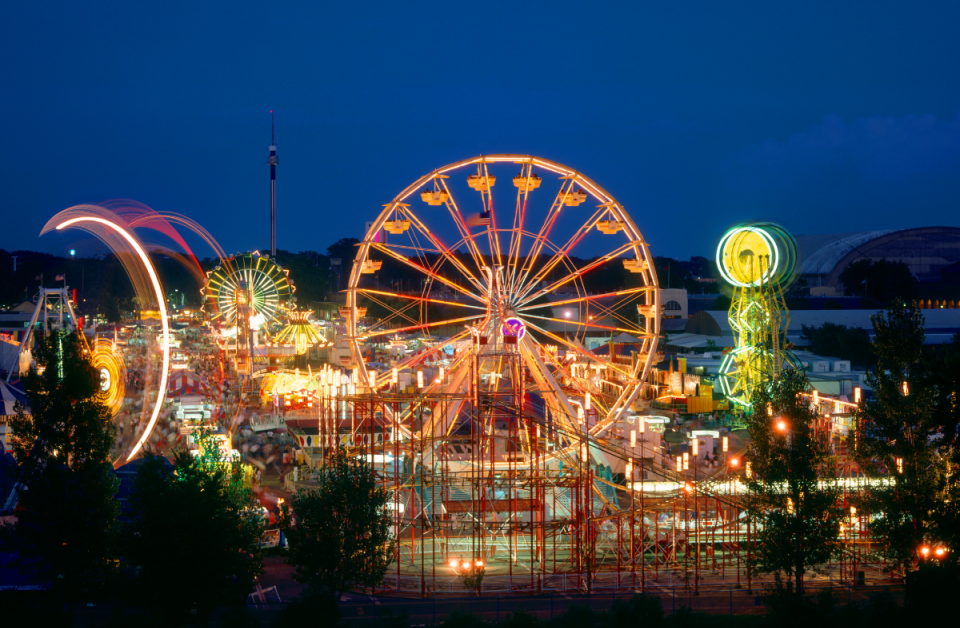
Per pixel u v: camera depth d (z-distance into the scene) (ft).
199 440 204.23
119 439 287.28
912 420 170.50
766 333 329.72
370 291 252.42
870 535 185.68
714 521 195.93
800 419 172.55
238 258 540.52
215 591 145.28
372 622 150.20
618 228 253.85
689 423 327.67
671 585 176.45
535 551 190.70
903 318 176.86
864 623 141.69
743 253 344.28
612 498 210.18
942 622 133.08
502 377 255.70
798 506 165.58
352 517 153.99
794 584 172.55
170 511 144.56
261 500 228.84
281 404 356.79
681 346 514.27
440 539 199.41
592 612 149.69
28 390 156.76
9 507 180.75
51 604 149.48
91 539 150.61
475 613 157.89
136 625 141.79
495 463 214.28
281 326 575.38
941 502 162.20
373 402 184.24
